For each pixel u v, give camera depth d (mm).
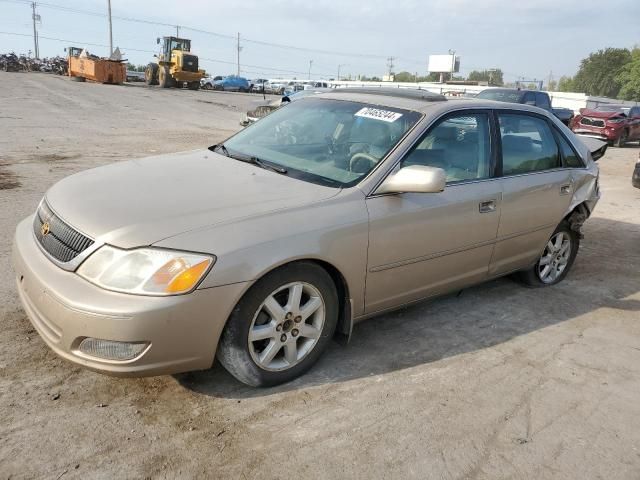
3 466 2336
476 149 4000
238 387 3049
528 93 17844
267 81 60719
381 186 3332
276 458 2539
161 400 2877
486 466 2623
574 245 5180
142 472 2383
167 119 18266
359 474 2490
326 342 3246
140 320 2486
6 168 8289
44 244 2875
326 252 3006
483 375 3424
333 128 3859
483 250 4066
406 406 3027
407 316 4191
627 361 3764
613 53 102938
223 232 2713
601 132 19453
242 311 2779
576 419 3053
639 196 10109
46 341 2705
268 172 3484
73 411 2723
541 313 4453
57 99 22094
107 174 3434
